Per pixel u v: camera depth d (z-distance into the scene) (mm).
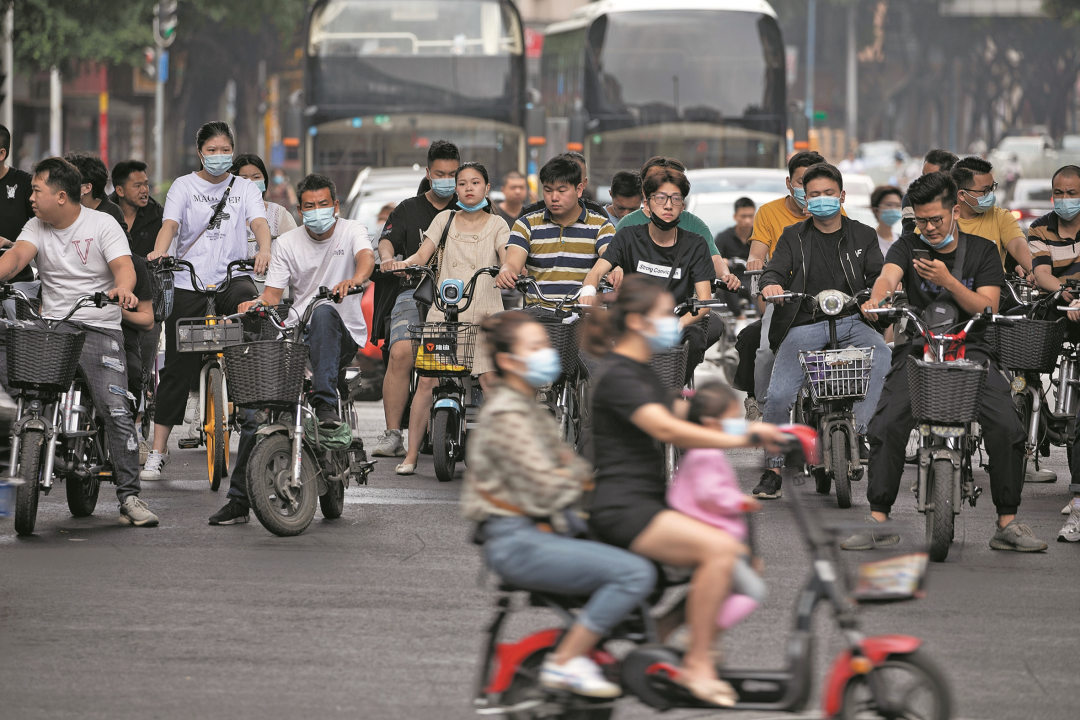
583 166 32281
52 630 19922
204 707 16734
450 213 33312
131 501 27219
